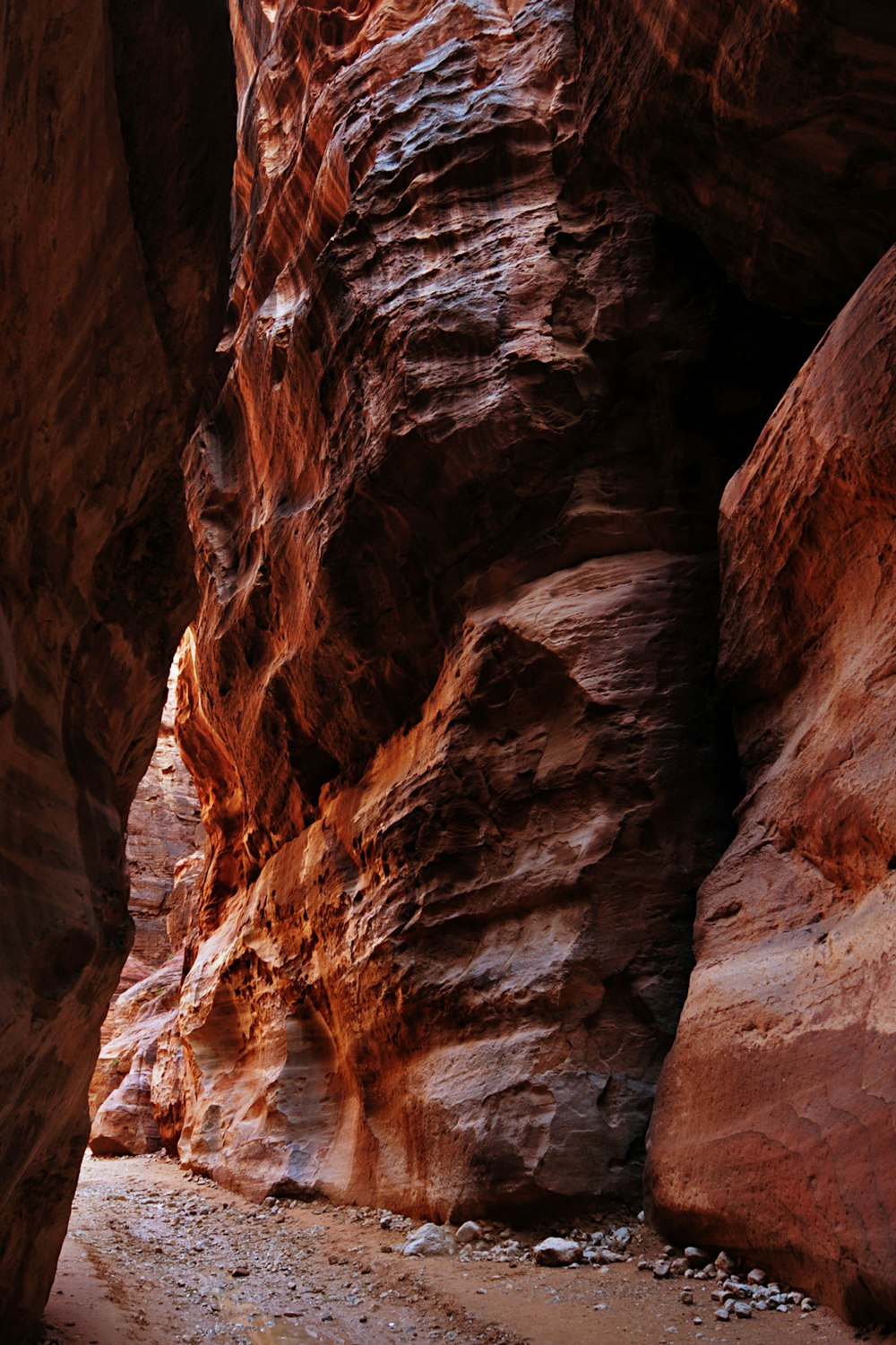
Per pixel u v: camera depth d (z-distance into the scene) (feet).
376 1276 21.68
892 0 18.85
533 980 25.36
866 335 18.63
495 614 29.78
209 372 19.72
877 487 18.57
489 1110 24.58
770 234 24.61
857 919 17.63
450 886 28.99
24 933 11.16
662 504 29.43
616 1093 23.62
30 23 10.86
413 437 30.66
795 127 21.72
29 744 12.35
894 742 17.52
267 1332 17.48
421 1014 28.81
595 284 30.40
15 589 12.25
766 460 22.50
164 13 15.55
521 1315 17.60
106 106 13.69
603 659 27.20
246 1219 31.19
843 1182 15.47
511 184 32.71
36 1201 14.82
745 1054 18.93
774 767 22.20
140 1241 27.58
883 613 18.84
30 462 12.82
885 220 23.03
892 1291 13.97
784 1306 16.30
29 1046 11.40
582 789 26.66
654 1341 15.42
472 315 30.81
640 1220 22.00
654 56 23.38
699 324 29.76
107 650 16.47
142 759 19.53
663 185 25.75
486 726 29.25
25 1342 15.01
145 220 16.16
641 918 24.99
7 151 10.66
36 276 11.91
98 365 14.44
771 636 22.94
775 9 19.72
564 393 29.78
